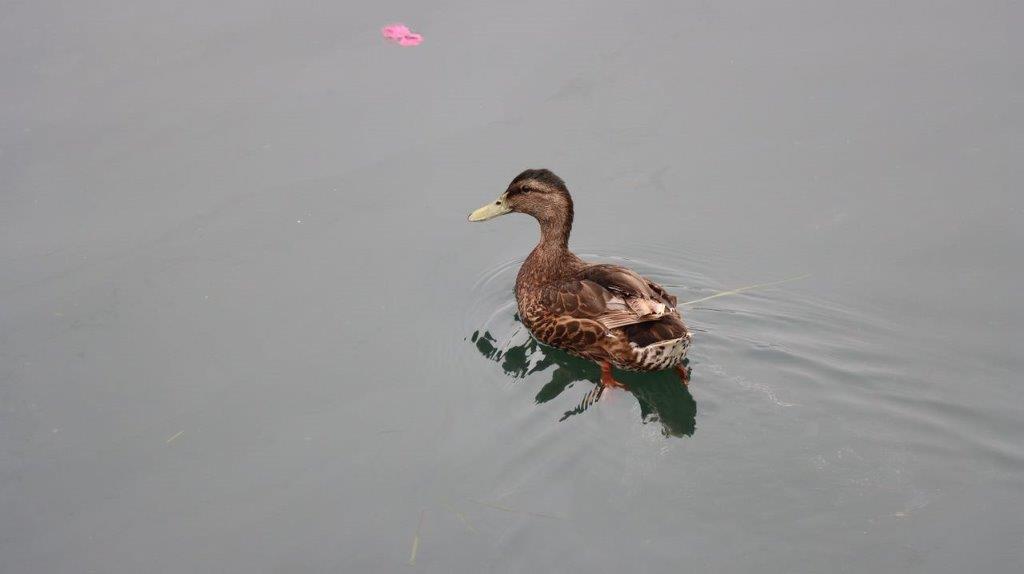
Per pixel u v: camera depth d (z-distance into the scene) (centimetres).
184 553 232
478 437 244
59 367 252
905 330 255
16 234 268
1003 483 235
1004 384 247
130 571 230
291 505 236
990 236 266
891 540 229
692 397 247
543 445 242
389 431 245
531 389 251
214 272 264
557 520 233
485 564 229
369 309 261
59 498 238
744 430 243
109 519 235
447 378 252
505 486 237
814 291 261
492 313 263
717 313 259
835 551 229
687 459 239
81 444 243
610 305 250
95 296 261
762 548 229
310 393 250
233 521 234
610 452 240
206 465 241
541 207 257
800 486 236
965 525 231
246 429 245
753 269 265
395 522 234
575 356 258
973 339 253
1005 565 226
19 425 245
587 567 228
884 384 248
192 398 249
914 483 236
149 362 253
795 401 246
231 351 254
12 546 233
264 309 260
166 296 261
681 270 266
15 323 257
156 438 244
